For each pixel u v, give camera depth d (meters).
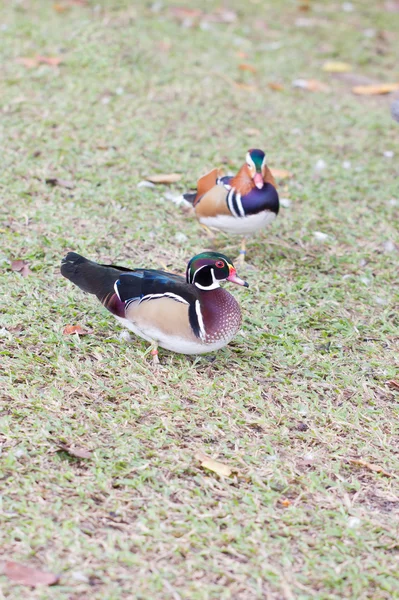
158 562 5.02
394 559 5.22
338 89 13.09
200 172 10.12
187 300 6.42
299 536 5.34
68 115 11.00
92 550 5.02
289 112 11.96
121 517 5.34
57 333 7.07
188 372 6.80
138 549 5.11
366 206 9.90
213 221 8.39
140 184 9.69
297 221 9.47
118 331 7.21
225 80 12.62
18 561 4.91
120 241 8.65
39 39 12.83
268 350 7.24
